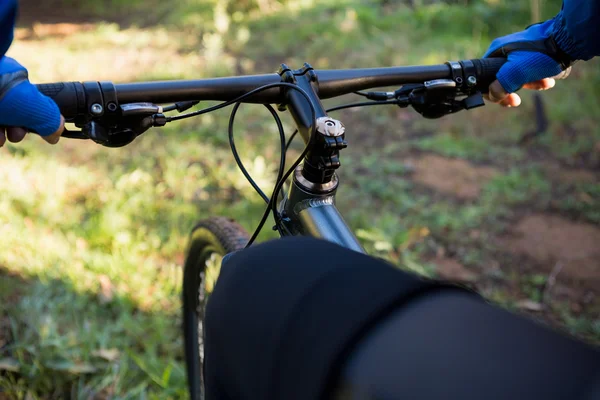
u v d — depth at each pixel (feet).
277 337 2.36
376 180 14.33
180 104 4.84
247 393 2.54
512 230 12.76
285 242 2.83
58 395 8.07
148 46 23.24
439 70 5.41
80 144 14.96
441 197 13.87
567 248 12.25
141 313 9.66
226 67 20.40
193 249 7.06
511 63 5.37
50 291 9.55
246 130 16.40
